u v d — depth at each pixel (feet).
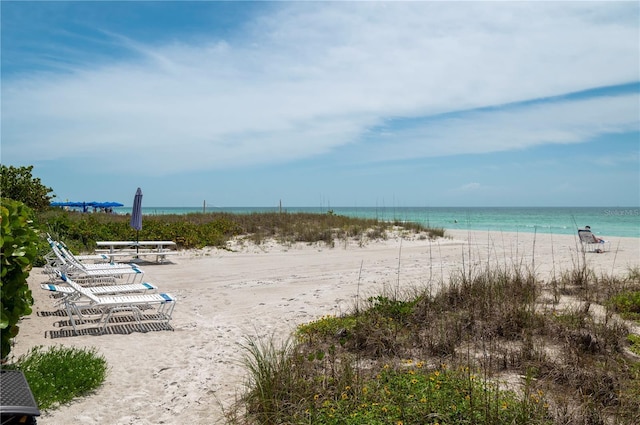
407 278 39.68
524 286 31.53
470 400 14.34
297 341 22.98
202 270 46.47
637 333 23.30
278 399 16.14
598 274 39.01
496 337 23.00
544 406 14.96
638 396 15.89
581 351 20.20
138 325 26.86
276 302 32.32
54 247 37.37
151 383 18.78
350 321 24.99
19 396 8.48
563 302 28.89
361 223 86.94
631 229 135.23
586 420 14.44
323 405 15.64
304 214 96.12
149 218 88.07
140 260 53.31
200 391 18.19
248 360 19.99
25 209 21.13
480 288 28.94
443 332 22.93
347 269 46.29
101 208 172.45
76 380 17.65
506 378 18.30
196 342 23.85
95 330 25.61
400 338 22.74
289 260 53.42
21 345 22.50
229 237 70.33
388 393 16.17
